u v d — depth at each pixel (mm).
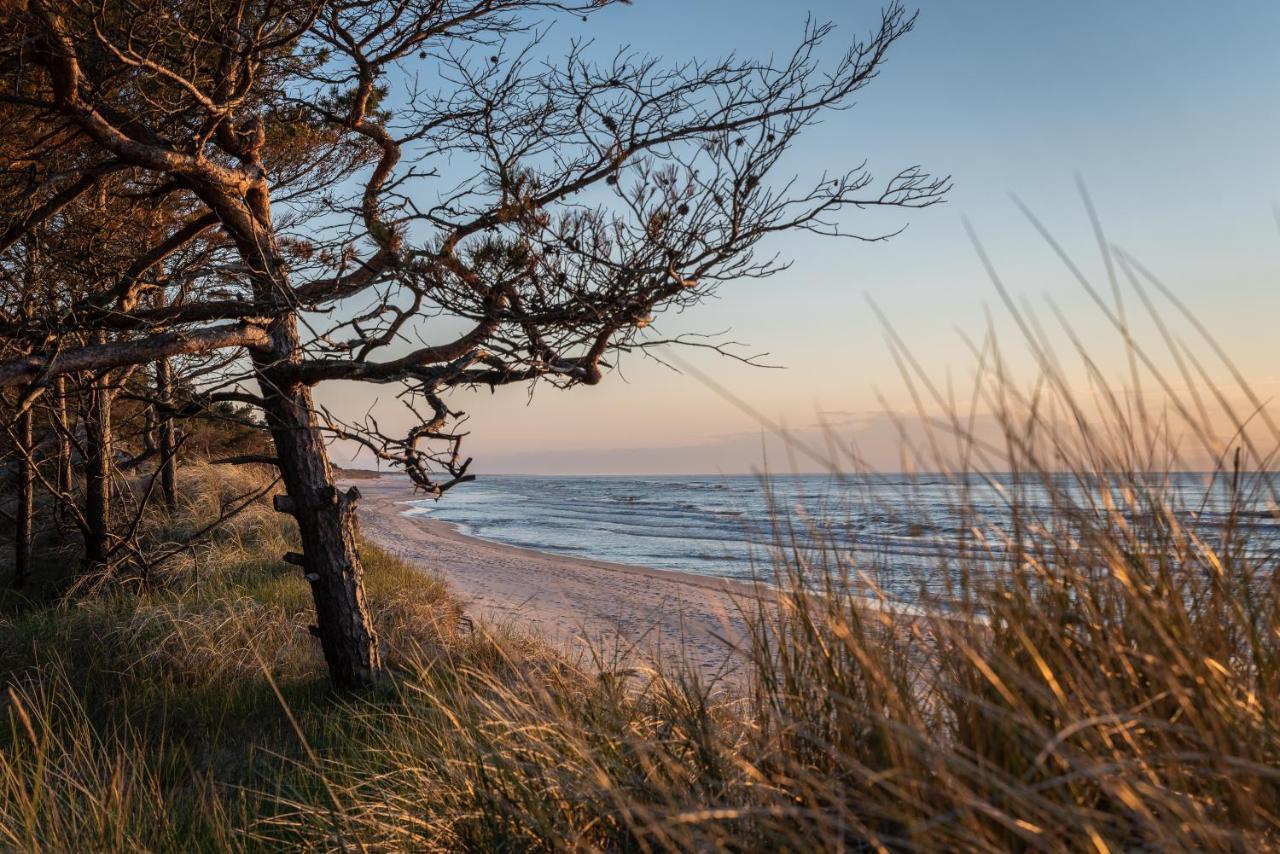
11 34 4695
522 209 5223
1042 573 1796
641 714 2824
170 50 6062
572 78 6082
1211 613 1625
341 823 3143
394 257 5598
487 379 6293
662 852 2064
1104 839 1360
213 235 8695
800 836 1735
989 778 1354
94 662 6965
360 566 7121
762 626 2422
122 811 3461
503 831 2449
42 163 6562
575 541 30938
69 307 6238
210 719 6137
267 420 6996
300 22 6266
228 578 11398
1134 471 1749
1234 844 1244
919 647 2012
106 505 11047
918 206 5508
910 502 1899
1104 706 1449
